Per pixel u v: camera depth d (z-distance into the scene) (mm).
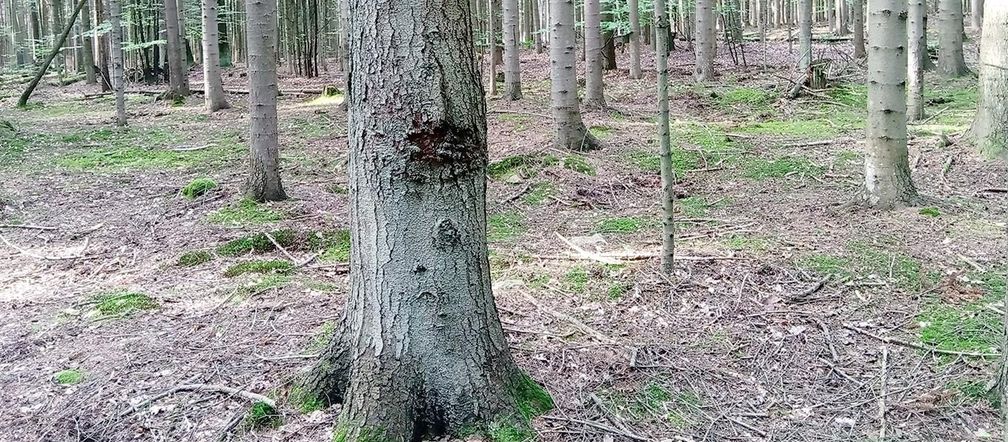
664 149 5637
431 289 3584
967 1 43562
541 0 37531
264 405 3914
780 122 13133
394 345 3619
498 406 3705
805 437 3781
